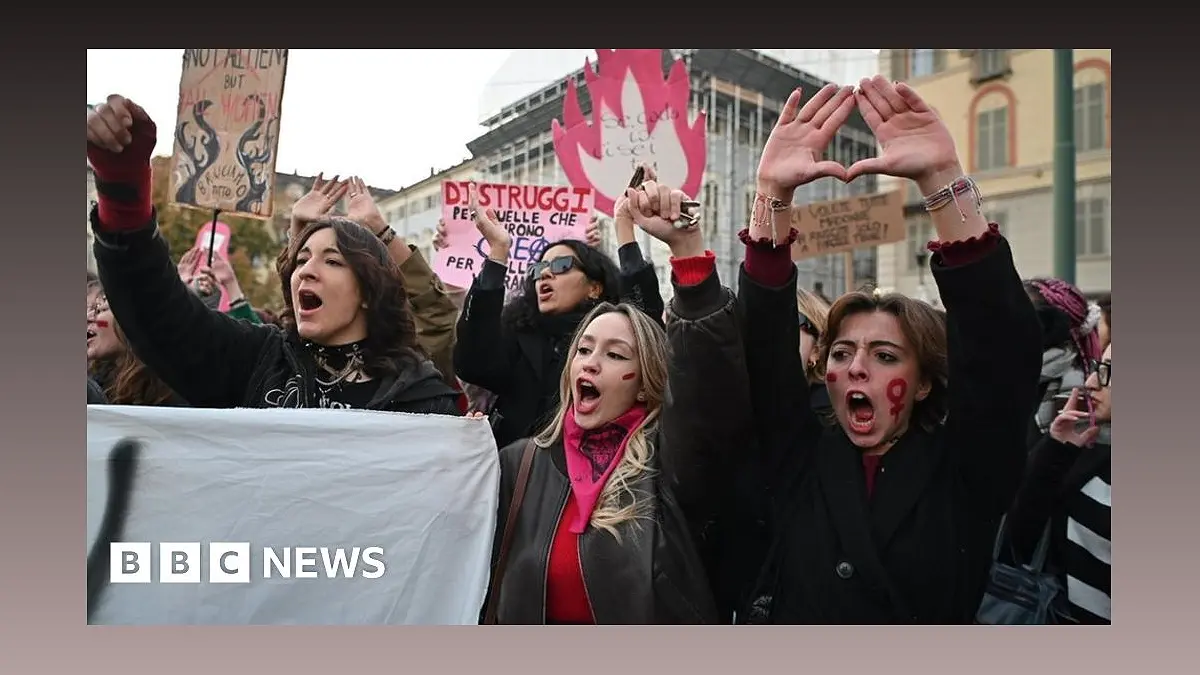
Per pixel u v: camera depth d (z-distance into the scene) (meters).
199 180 4.73
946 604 3.27
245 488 3.66
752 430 3.20
